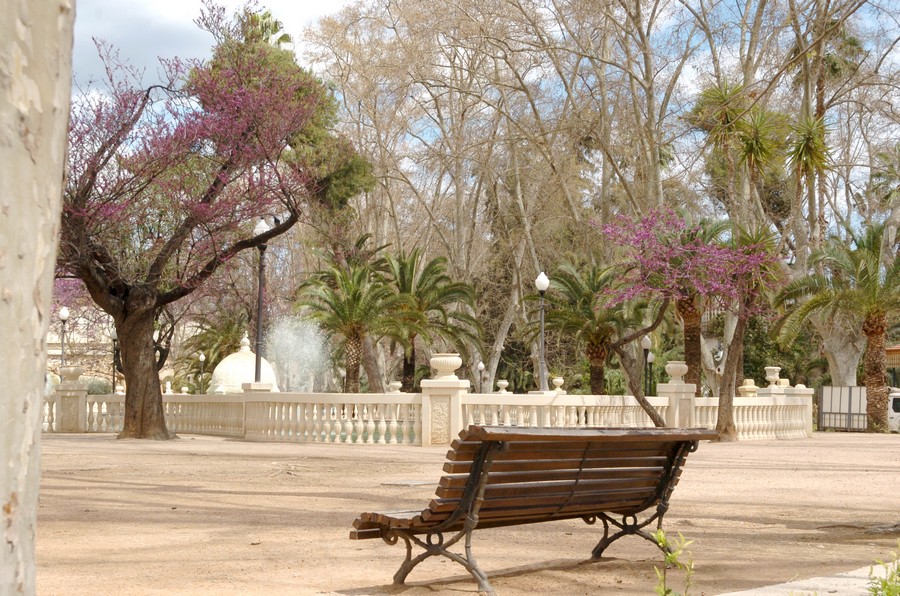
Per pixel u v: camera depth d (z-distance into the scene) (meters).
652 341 42.84
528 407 24.09
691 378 30.06
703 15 37.00
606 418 25.98
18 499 1.54
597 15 39.19
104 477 14.25
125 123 23.39
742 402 29.45
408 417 23.75
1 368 1.51
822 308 38.47
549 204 48.69
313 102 27.81
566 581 6.23
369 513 6.00
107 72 23.36
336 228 41.84
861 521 9.73
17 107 1.53
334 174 38.16
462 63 49.47
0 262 1.51
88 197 23.36
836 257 38.03
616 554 7.56
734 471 16.45
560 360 60.25
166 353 43.69
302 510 10.45
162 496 11.77
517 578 6.33
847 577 5.73
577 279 38.66
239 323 51.91
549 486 6.23
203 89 25.14
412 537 5.95
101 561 7.05
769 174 44.69
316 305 38.25
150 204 26.31
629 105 41.94
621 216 28.75
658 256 27.41
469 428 5.53
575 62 45.03
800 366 58.66
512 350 65.75
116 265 24.80
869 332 38.34
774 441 28.86
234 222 25.14
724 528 9.21
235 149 24.98
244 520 9.59
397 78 45.97
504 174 50.31
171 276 27.28
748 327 57.72
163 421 25.33
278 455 19.16
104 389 54.62
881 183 48.31
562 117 42.28
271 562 7.04
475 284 59.28
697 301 29.48
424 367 63.56
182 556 7.32
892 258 42.41
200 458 18.09
